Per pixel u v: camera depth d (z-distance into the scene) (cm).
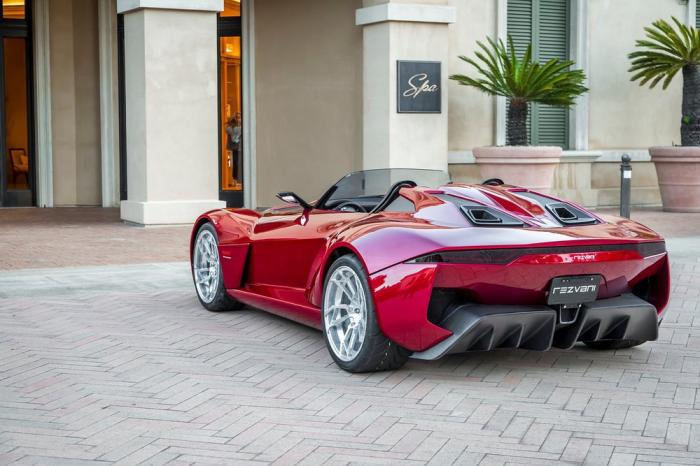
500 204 496
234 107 1564
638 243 479
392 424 398
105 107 1611
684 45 1456
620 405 429
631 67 1551
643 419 407
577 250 457
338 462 350
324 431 388
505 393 448
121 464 347
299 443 372
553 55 1510
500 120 1444
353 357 476
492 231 457
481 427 394
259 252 602
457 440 377
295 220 581
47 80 1600
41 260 898
